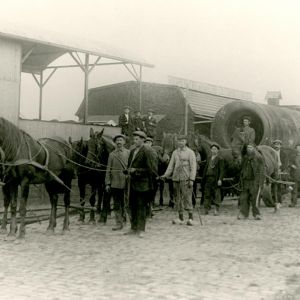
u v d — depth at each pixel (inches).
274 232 520.1
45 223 577.0
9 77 652.1
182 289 288.5
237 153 717.3
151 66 841.5
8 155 435.2
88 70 754.8
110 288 288.0
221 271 336.8
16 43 659.4
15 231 451.5
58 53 829.8
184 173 570.6
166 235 494.9
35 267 342.6
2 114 647.1
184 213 692.1
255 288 292.5
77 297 267.0
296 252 408.8
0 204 647.8
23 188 449.4
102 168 566.6
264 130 816.9
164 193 936.3
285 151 789.9
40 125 692.7
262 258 382.3
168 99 1352.1
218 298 270.2
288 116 903.7
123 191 533.0
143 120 855.1
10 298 262.8
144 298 268.4
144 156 481.1
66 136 725.3
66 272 327.9
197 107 1352.1
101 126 772.6
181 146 575.8
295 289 288.7
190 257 383.9
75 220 611.8
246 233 511.2
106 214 576.4
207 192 684.1
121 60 783.1
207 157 754.2
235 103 853.2
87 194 761.0
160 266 350.6
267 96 1654.8
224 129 858.1
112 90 1435.8
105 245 434.6
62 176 511.5
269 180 709.9
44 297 265.7
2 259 368.5
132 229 498.3
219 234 503.2
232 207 788.6
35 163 451.2
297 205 829.2
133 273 327.3
